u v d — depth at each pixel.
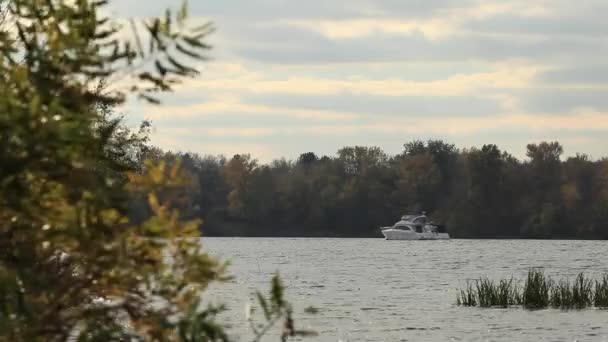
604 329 102.19
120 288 15.77
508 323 107.44
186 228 15.69
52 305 15.37
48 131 13.79
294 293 154.75
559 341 94.38
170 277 15.88
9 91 14.49
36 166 14.14
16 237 15.09
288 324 16.89
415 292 161.38
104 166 16.41
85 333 15.52
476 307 126.31
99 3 15.99
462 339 96.00
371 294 155.12
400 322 109.62
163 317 15.70
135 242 15.48
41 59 15.25
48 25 15.72
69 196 14.83
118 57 15.34
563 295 123.81
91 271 15.55
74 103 14.97
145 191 15.73
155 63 15.44
